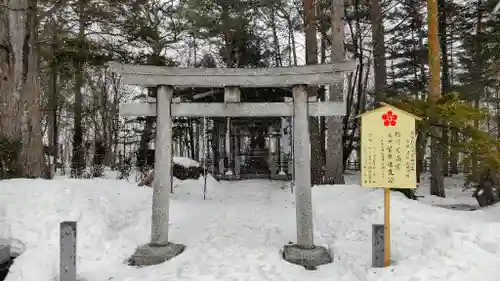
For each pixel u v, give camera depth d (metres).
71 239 4.73
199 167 15.75
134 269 5.37
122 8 13.56
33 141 8.44
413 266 4.59
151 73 5.98
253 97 14.62
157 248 5.77
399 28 19.23
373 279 4.49
